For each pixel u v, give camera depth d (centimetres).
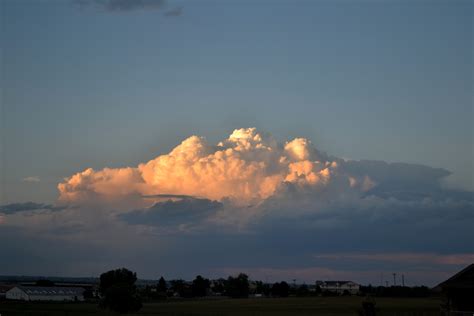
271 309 17375
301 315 13412
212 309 17200
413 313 11700
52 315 11600
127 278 19762
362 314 8269
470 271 6681
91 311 14062
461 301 6669
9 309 14100
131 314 12988
